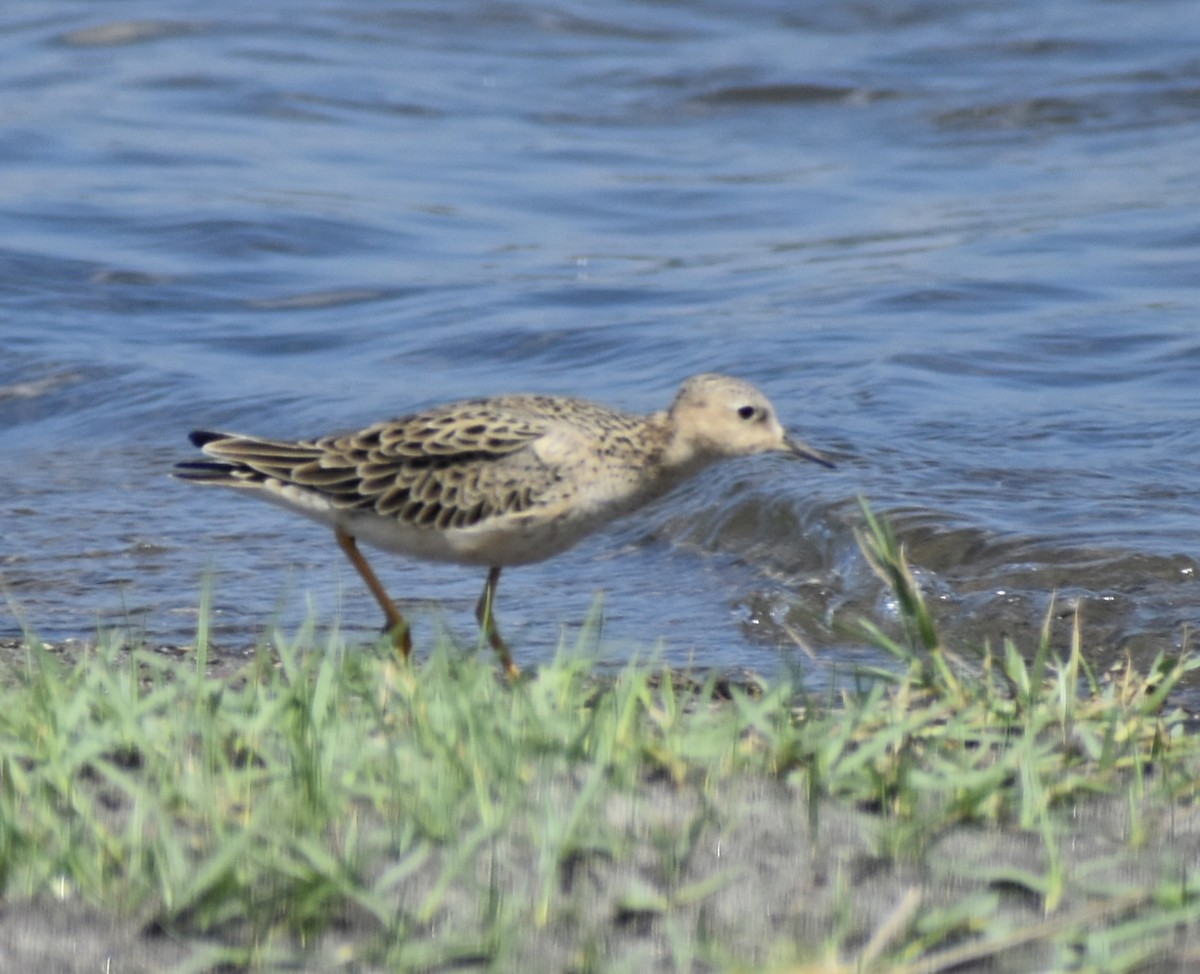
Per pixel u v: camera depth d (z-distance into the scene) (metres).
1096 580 12.48
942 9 38.53
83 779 7.77
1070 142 29.66
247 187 27.06
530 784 7.42
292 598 13.10
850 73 33.88
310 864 6.79
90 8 38.81
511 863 6.95
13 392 19.25
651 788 7.65
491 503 10.55
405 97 33.12
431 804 7.12
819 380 18.12
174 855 6.79
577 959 6.33
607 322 20.84
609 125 31.73
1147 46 34.78
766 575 13.45
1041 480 14.62
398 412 18.03
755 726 8.26
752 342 19.56
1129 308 20.52
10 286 22.36
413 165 28.94
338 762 7.64
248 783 7.36
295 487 10.74
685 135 31.19
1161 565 12.59
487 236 25.22
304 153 29.44
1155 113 30.84
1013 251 23.25
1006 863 7.06
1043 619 12.08
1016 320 20.19
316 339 20.89
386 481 10.62
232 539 14.67
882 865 7.03
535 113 32.38
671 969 6.33
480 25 38.28
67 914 6.66
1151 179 26.86
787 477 14.65
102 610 12.77
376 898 6.56
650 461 10.89
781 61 35.03
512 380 19.06
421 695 8.23
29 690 8.58
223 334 21.12
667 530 14.57
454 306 21.84
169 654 11.41
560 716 8.02
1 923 6.60
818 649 11.94
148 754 7.73
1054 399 17.28
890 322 20.31
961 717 8.30
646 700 8.36
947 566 12.96
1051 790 7.62
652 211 26.47
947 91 32.62
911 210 25.97
